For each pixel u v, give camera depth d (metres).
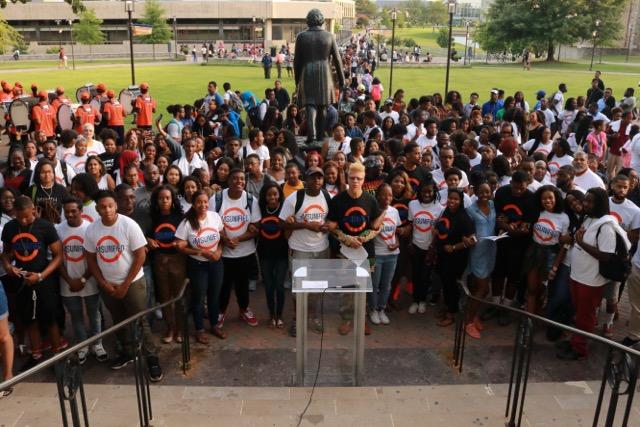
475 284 6.78
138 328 4.70
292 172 7.19
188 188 6.53
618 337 6.66
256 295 7.90
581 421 4.75
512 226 6.58
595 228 5.68
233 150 9.38
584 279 5.85
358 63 41.25
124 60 57.44
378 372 5.89
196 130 14.04
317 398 5.12
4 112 18.08
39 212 6.79
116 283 5.60
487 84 36.28
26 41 75.19
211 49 61.53
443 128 11.71
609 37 56.69
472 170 8.55
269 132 10.55
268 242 6.60
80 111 15.54
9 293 5.96
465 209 6.77
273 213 6.54
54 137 15.68
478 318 6.88
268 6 77.62
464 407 5.01
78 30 65.88
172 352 6.32
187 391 5.27
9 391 5.32
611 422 4.00
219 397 5.17
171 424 4.68
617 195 6.58
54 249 5.73
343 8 122.88
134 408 4.98
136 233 5.55
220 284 6.43
